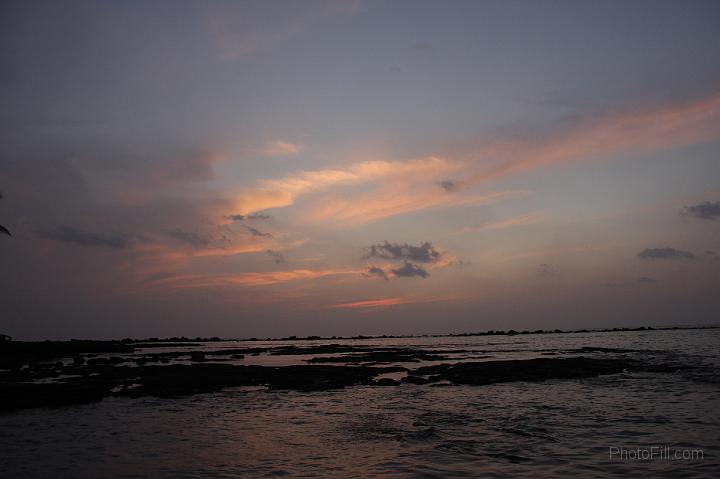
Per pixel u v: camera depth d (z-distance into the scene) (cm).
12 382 3494
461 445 1545
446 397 2628
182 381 3266
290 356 6862
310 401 2614
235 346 12319
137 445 1656
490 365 4012
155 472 1334
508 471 1255
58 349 7512
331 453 1504
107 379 3566
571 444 1516
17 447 1642
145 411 2348
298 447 1594
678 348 6341
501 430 1747
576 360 4319
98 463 1434
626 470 1237
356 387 3153
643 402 2234
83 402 2611
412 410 2244
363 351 7950
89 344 9162
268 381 3422
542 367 3778
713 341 8344
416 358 5750
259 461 1426
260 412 2291
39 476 1315
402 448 1535
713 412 1955
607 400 2328
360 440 1672
